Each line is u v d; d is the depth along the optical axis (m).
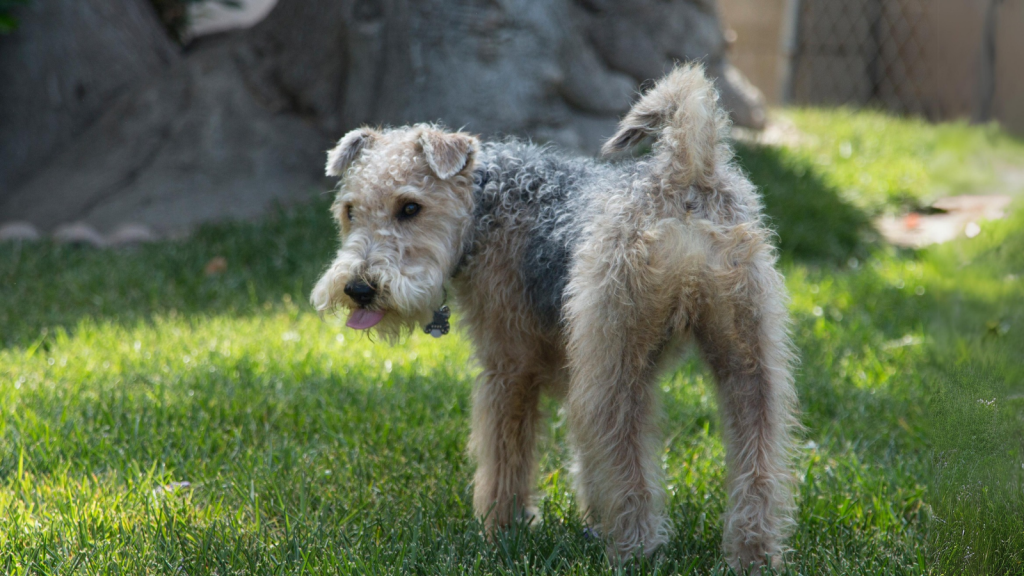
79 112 10.83
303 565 3.20
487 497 3.72
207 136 9.98
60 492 3.90
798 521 3.68
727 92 11.62
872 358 5.82
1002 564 2.89
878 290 7.30
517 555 3.40
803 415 4.87
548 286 3.42
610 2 10.72
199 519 3.74
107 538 3.53
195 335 6.38
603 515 3.27
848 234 8.80
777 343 3.11
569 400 3.28
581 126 10.15
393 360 6.04
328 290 3.44
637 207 3.04
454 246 3.57
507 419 3.66
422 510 3.84
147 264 7.94
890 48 15.35
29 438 4.48
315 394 5.21
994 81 12.20
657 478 3.25
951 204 10.02
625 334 3.05
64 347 6.10
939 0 14.50
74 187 9.90
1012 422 3.24
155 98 10.49
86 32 10.94
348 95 9.65
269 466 4.23
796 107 15.04
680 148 2.99
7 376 5.50
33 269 7.87
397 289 3.36
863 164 10.98
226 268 7.96
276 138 10.03
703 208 3.00
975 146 10.75
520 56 9.34
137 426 4.61
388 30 9.27
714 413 4.97
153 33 11.88
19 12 10.49
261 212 9.34
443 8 9.09
